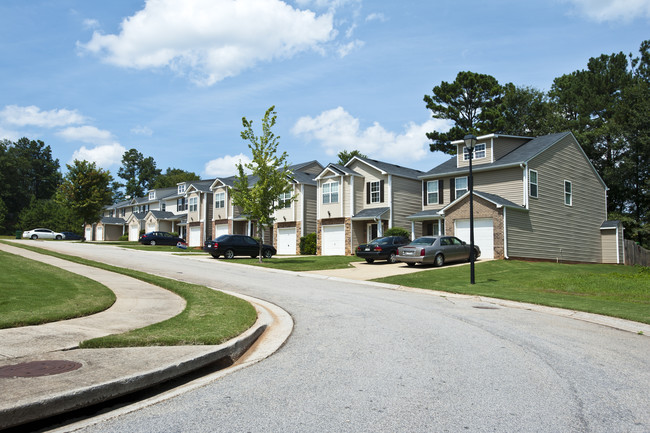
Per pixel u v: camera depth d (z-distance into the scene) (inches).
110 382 185.2
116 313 358.0
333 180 1354.6
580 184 1245.1
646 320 389.7
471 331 337.4
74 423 166.9
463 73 1823.3
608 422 164.6
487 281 698.8
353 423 160.9
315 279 721.0
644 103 1513.3
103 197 1798.7
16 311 329.7
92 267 700.7
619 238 1278.3
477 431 154.6
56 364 212.5
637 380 220.2
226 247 1096.8
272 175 986.1
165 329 295.0
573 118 1831.9
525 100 1836.9
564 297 541.3
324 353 269.0
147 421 163.8
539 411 174.7
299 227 1456.7
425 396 191.5
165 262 903.7
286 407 177.8
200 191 1894.7
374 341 300.2
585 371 234.7
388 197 1293.1
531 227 1045.8
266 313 397.7
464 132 1790.1
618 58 1780.3
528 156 1059.9
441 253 901.2
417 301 503.2
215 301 418.6
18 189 3351.4
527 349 282.5
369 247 987.9
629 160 1533.0
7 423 152.4
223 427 157.1
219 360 254.5
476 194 1015.0
